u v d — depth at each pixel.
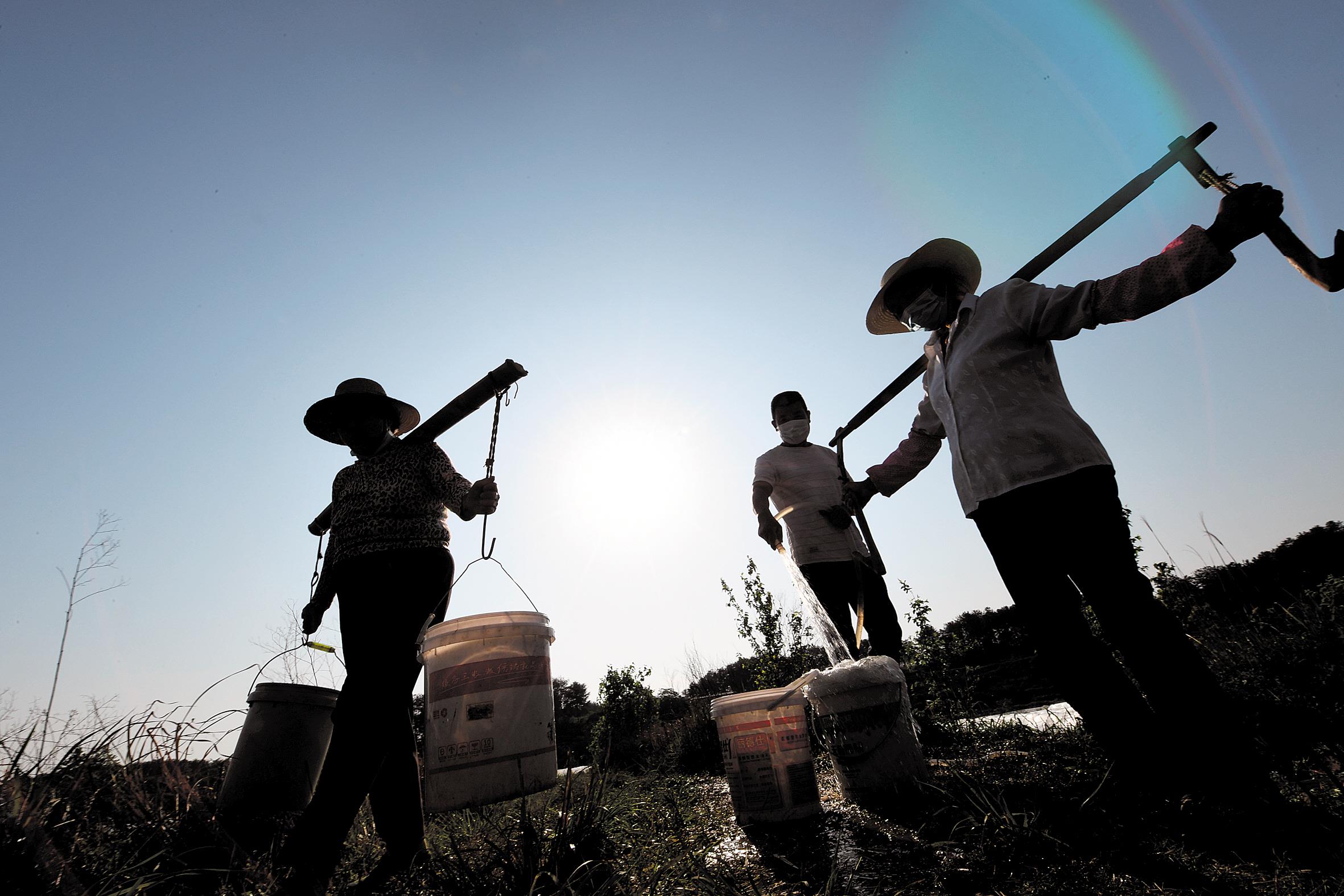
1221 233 1.70
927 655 4.71
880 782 2.63
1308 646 3.20
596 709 10.78
